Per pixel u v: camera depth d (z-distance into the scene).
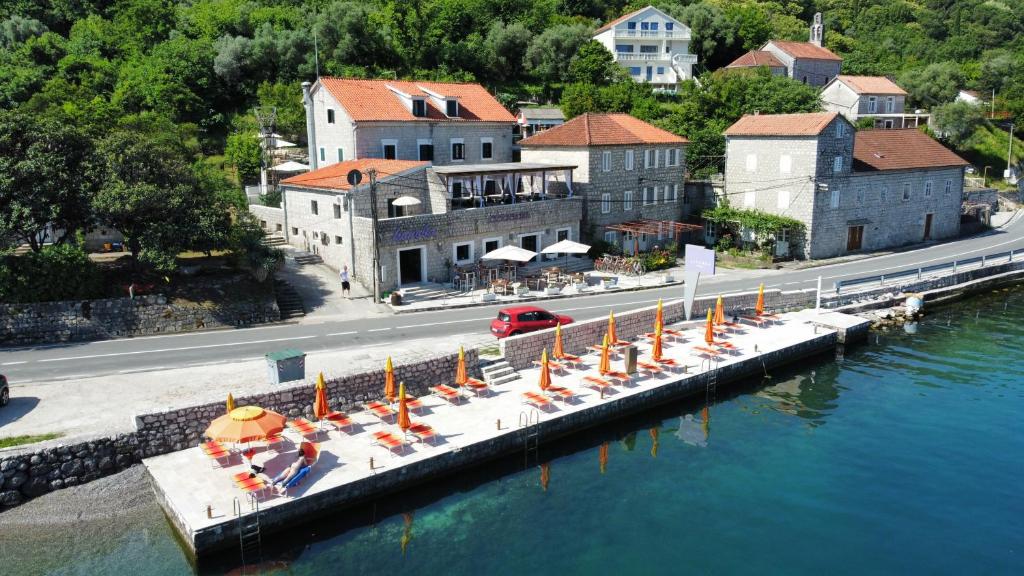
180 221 36.34
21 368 29.19
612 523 21.30
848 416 29.38
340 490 20.64
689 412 30.00
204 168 51.88
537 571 18.83
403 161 48.88
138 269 38.00
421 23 92.31
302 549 19.75
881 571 18.95
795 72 98.69
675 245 57.19
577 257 53.94
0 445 21.62
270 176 62.31
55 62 76.31
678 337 36.28
